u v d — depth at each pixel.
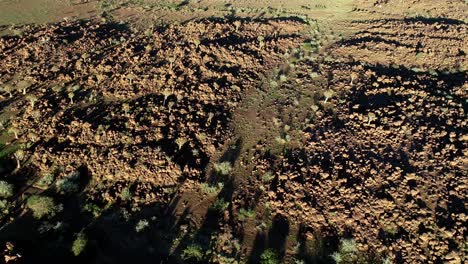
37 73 55.97
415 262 33.66
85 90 53.47
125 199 39.12
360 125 47.41
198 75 56.72
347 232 36.38
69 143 44.59
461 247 34.00
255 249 35.69
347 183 39.66
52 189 40.12
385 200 37.53
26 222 36.81
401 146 43.72
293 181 40.62
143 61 59.06
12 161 42.84
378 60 62.69
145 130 45.88
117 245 35.47
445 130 45.06
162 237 36.50
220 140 47.38
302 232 36.94
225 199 40.31
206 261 34.84
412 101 50.34
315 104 53.97
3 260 32.97
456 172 39.97
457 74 58.12
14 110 49.59
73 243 34.69
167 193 40.31
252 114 52.41
